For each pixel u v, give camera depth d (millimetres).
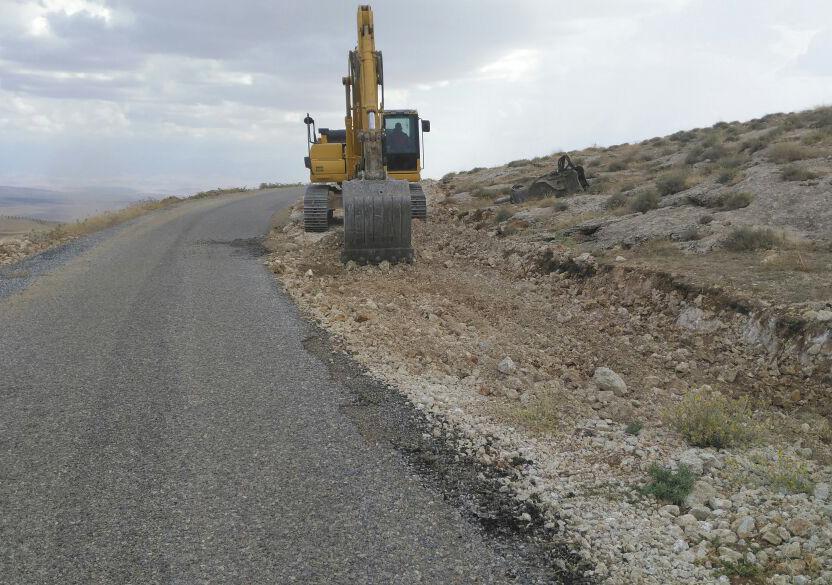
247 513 4250
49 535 4004
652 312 9016
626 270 10195
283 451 5086
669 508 4262
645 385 6844
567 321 9391
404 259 12531
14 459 4938
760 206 11984
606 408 6191
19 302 9875
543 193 18641
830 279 7895
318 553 3848
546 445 5312
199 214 23984
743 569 3602
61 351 7477
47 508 4297
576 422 5828
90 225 20422
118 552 3842
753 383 6562
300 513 4254
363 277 11531
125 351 7473
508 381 6715
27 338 7984
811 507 4164
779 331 6969
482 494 4520
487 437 5391
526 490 4559
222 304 9641
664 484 4512
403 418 5707
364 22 13766
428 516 4242
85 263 13320
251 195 36844
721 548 3783
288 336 8016
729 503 4277
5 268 13078
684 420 5480
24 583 3570
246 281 11344
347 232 12219
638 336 8453
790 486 4426
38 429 5449
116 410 5832
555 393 6426
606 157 27750
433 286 11047
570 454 5152
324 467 4844
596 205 15969
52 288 10859
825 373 6199
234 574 3654
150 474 4727
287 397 6137
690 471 4723
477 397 6273
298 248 14820
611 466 4945
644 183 18062
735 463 4785
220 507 4316
